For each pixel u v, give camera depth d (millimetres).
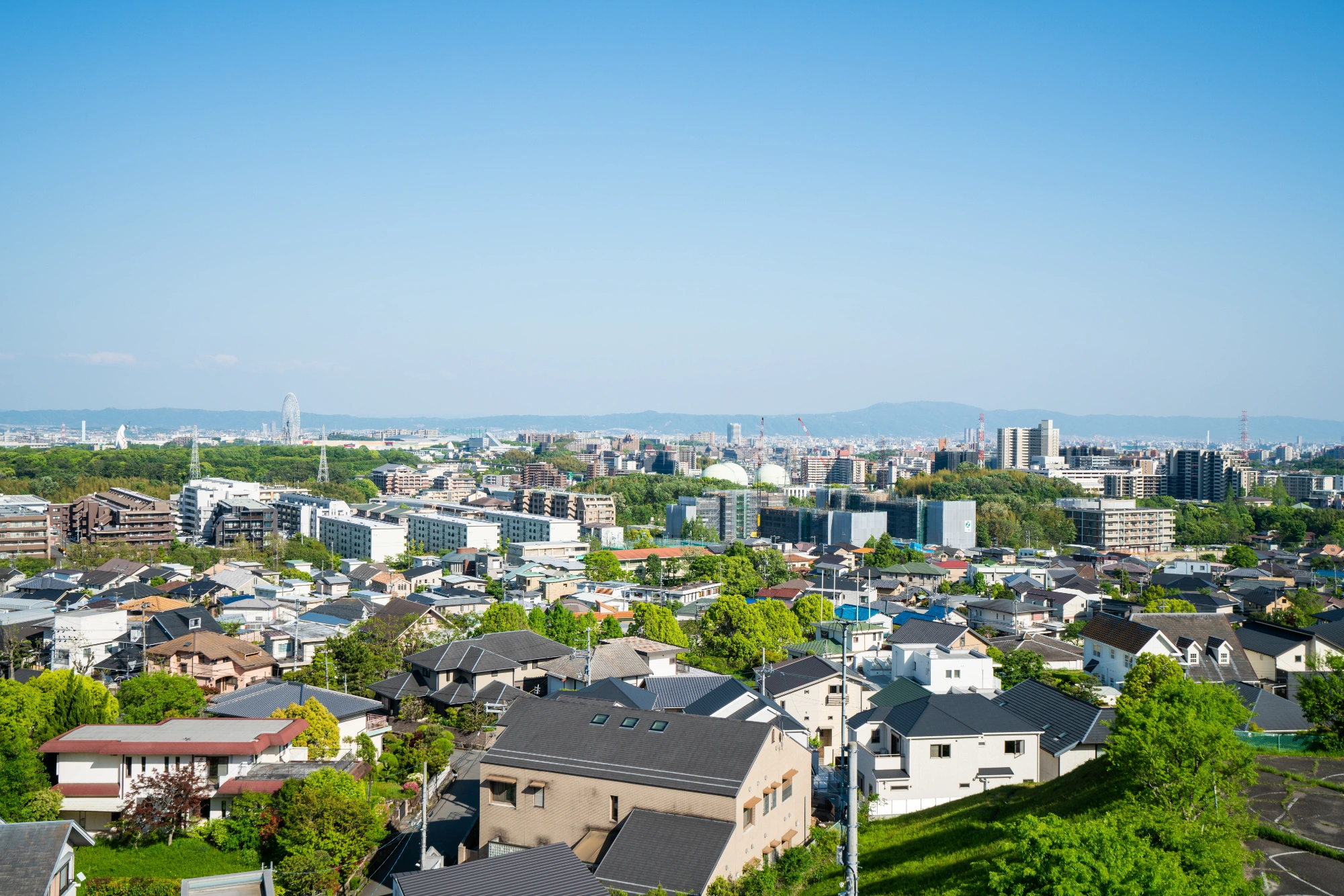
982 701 60031
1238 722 40125
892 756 57219
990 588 145500
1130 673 72250
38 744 56938
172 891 44188
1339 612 114188
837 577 161125
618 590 147375
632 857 40781
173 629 89812
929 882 41594
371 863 49094
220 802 52062
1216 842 29906
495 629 98438
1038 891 25812
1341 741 54156
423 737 65812
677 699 66938
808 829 51438
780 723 49969
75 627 92000
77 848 49594
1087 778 48156
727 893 39250
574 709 49531
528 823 45906
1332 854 36438
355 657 80562
